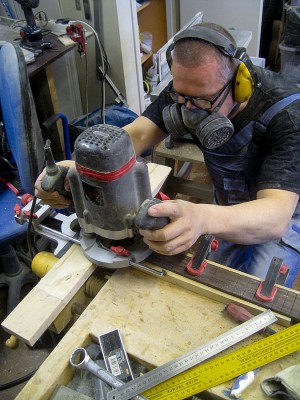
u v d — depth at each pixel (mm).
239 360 699
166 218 771
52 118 1676
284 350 703
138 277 875
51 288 846
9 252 1721
